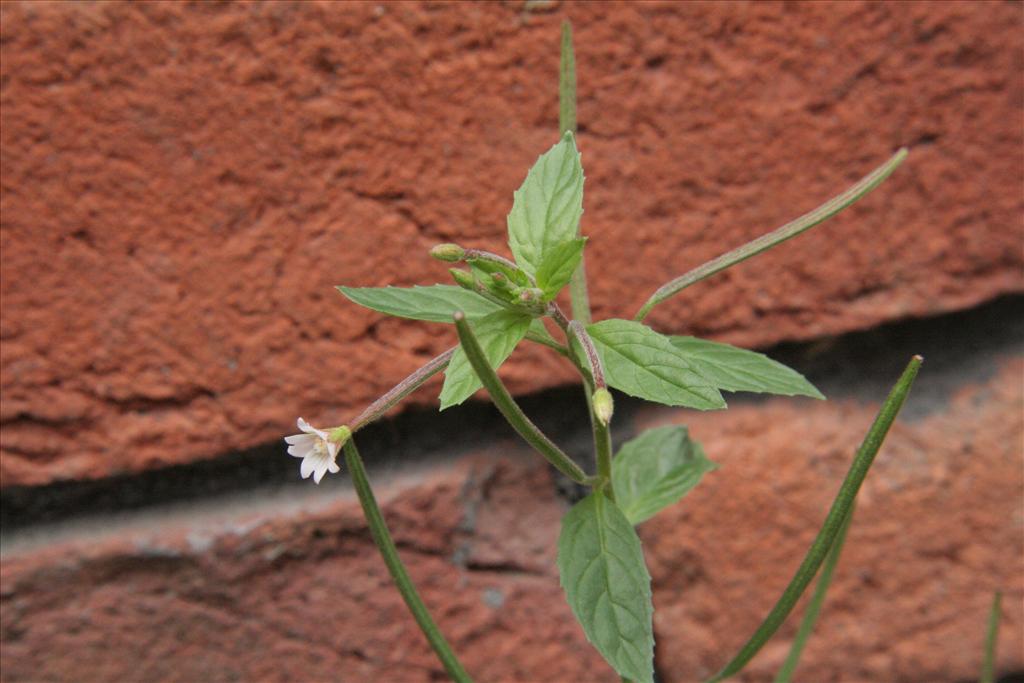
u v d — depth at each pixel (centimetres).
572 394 33
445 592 33
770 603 34
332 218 31
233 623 33
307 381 32
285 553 33
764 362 27
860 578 34
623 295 32
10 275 31
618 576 26
